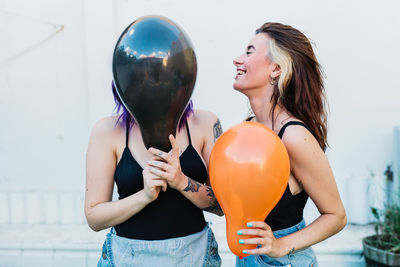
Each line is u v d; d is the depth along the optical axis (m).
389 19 3.48
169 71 1.01
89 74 3.54
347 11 3.50
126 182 1.29
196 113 1.43
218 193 1.14
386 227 2.82
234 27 3.54
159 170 1.16
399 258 2.51
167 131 1.11
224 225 3.48
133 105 1.06
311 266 1.34
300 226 1.37
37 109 3.92
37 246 3.30
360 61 3.53
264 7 3.51
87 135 3.89
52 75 3.88
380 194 3.47
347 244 3.04
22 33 3.85
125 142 1.30
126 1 3.56
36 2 3.80
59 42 3.83
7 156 4.01
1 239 3.44
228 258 3.09
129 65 1.01
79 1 3.76
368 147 3.58
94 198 1.30
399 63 3.51
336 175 3.60
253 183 1.08
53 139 3.93
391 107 3.54
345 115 3.57
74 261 3.25
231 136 1.14
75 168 3.92
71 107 3.88
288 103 1.36
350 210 3.49
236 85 1.44
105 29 3.50
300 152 1.24
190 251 1.29
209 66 3.58
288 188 1.31
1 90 3.94
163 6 3.56
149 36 1.01
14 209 3.91
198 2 3.54
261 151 1.09
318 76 1.42
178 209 1.30
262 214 1.14
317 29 3.52
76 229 3.68
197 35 3.56
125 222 1.31
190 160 1.32
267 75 1.39
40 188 3.92
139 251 1.27
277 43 1.37
